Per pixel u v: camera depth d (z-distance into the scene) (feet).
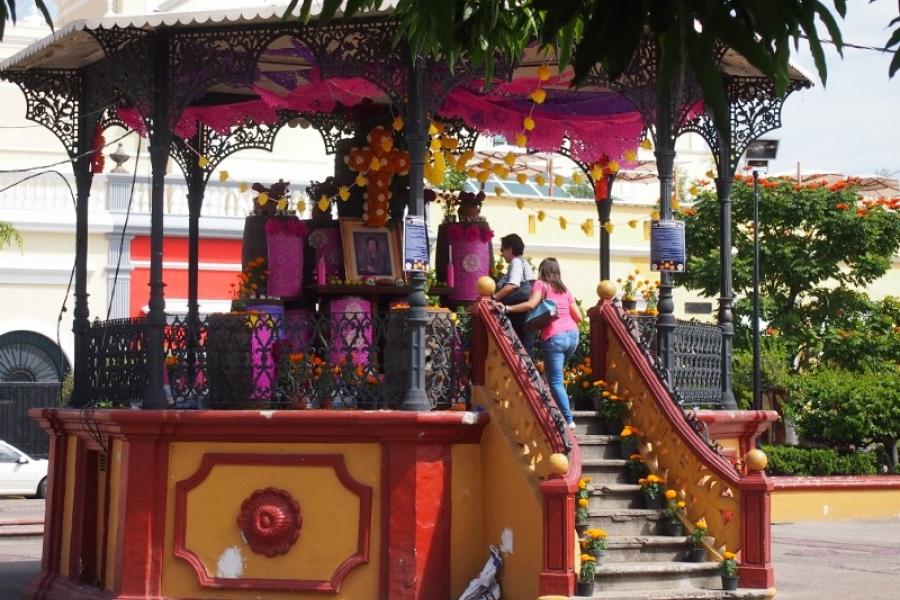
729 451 38.58
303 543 33.47
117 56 35.73
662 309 37.17
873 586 40.37
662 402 34.88
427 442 32.99
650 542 33.06
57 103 41.29
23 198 91.25
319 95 41.09
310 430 33.32
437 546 32.91
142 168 93.25
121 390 37.11
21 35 97.09
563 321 35.32
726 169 41.11
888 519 64.08
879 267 78.07
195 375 35.42
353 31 34.19
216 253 93.71
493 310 34.45
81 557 38.11
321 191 40.45
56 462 40.34
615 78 15.05
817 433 72.18
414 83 33.94
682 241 36.63
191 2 38.99
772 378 72.84
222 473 34.06
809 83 40.45
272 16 33.88
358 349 34.53
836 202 77.51
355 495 33.19
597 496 34.30
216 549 33.91
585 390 37.32
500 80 35.14
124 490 34.71
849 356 78.28
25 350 90.89
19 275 90.48
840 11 15.08
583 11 15.23
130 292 91.61
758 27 14.42
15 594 40.47
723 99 13.66
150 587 33.99
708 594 31.60
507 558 32.50
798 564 46.11
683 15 13.74
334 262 39.42
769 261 77.20
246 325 34.76
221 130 44.16
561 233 87.15
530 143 43.06
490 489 33.42
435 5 16.25
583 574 30.71
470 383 34.78
